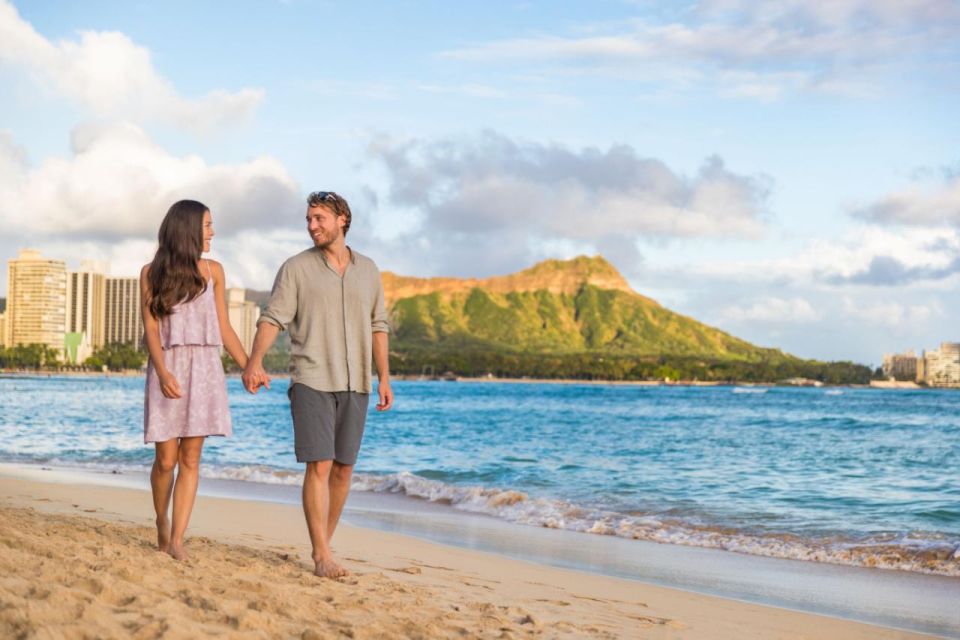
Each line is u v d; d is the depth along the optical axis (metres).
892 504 12.77
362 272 5.22
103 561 4.43
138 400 61.84
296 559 5.83
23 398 64.69
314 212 5.06
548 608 5.26
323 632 3.59
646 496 13.59
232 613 3.66
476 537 9.25
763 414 60.31
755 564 8.22
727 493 14.07
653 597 6.22
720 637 4.90
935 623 5.95
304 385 5.08
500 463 19.80
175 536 5.18
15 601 3.28
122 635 3.13
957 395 161.00
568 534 9.80
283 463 18.33
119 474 14.81
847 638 5.25
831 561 8.50
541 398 107.94
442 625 4.16
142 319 5.03
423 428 37.78
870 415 58.88
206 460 18.92
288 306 5.08
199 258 5.04
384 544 8.09
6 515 6.57
